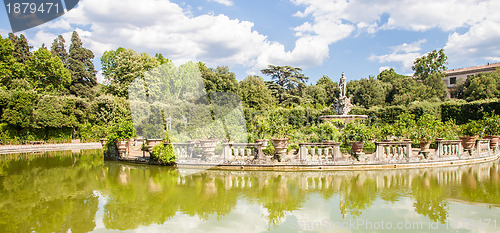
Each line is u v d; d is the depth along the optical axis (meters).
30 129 25.31
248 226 4.64
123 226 4.65
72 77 39.97
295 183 7.74
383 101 34.69
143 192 6.77
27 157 16.05
